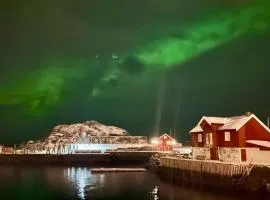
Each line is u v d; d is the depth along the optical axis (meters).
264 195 54.03
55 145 180.00
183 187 67.31
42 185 76.62
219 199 51.81
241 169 57.06
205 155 73.81
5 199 59.09
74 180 85.12
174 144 149.12
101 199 57.03
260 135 66.94
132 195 59.59
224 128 69.44
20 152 178.88
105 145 169.75
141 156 147.88
